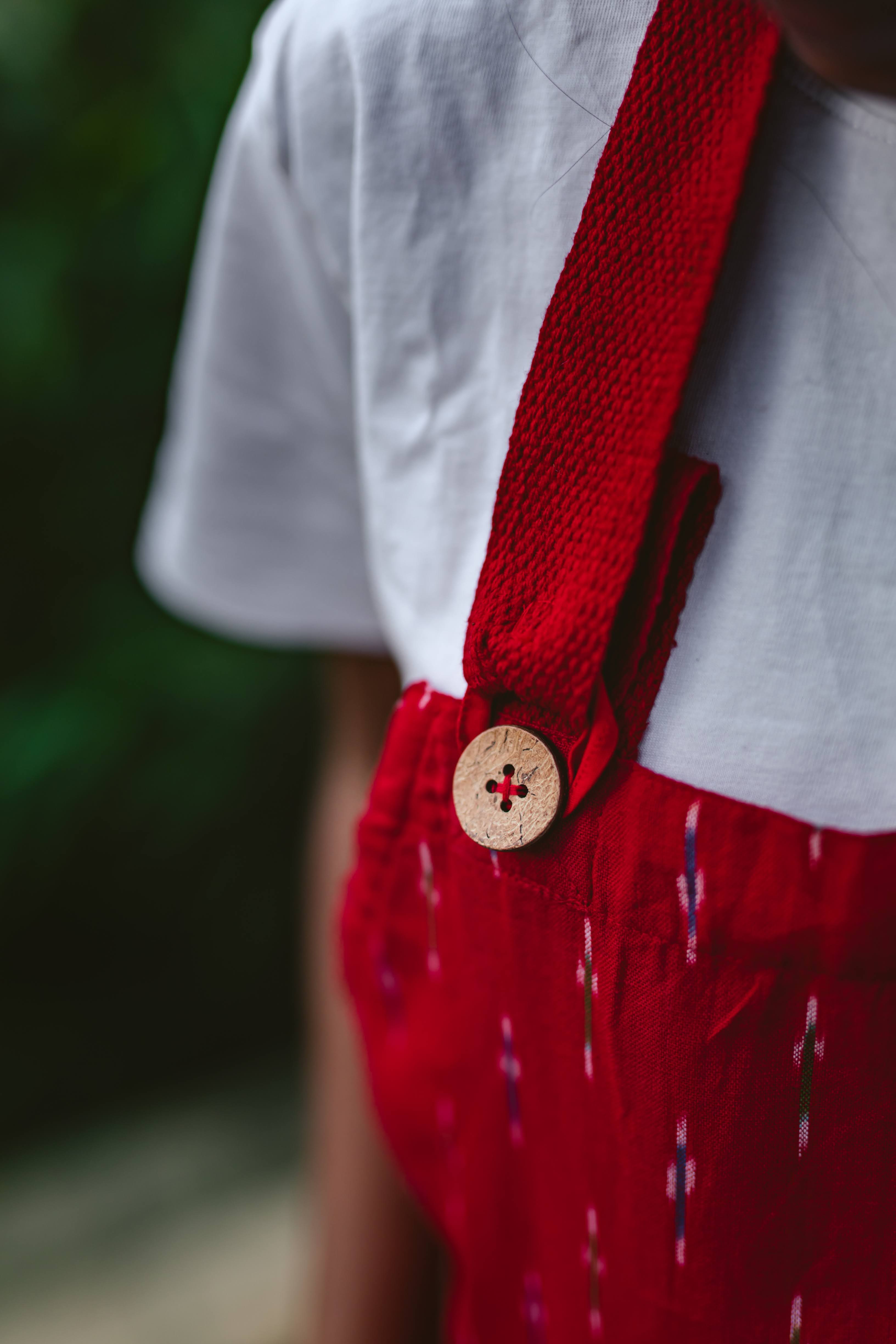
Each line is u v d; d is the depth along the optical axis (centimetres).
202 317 50
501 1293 42
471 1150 41
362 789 55
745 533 35
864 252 34
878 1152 35
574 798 36
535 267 37
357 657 54
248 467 50
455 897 38
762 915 35
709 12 34
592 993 36
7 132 133
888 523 34
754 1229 35
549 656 35
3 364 133
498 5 37
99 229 135
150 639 144
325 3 40
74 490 151
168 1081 164
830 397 34
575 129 36
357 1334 53
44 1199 142
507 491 36
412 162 38
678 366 34
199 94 128
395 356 40
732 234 34
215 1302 127
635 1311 37
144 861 158
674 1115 35
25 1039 162
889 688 34
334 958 55
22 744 138
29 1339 121
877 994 34
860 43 28
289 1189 144
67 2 130
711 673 35
